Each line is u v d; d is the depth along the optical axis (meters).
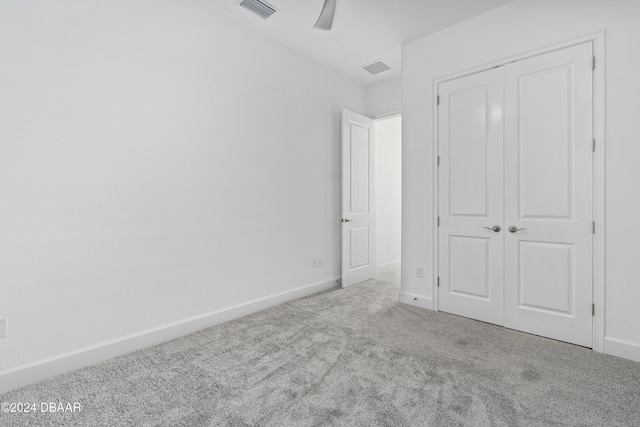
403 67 3.19
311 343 2.26
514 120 2.49
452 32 2.84
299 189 3.38
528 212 2.44
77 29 1.92
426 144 3.02
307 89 3.46
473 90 2.72
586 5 2.17
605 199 2.11
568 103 2.25
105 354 2.03
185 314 2.45
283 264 3.22
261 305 2.98
